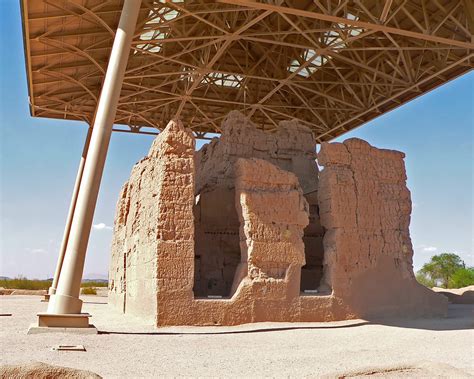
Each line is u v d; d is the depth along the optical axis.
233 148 15.47
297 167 16.22
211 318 11.65
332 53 21.56
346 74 27.06
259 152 15.89
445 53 21.69
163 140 12.30
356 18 20.73
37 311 16.62
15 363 4.93
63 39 19.64
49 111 25.55
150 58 24.50
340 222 13.54
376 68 24.53
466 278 36.69
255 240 12.38
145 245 13.20
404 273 14.22
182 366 7.11
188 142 12.28
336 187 13.71
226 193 15.09
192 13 18.31
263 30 23.81
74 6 17.66
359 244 13.69
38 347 8.30
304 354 8.34
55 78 22.27
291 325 11.96
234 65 26.47
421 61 22.72
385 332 11.10
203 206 14.91
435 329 11.52
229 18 22.02
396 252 14.27
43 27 18.39
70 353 7.84
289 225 12.77
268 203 12.68
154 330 10.85
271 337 10.31
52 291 20.61
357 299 13.32
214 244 14.86
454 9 18.70
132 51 23.02
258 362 7.54
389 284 13.93
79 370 4.94
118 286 18.56
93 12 17.67
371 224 14.00
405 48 20.42
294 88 28.47
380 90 25.14
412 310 14.10
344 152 14.09
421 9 19.89
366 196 14.08
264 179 12.86
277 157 16.09
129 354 7.97
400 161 14.95
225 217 15.02
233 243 14.98
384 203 14.34
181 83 27.58
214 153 16.62
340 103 28.69
